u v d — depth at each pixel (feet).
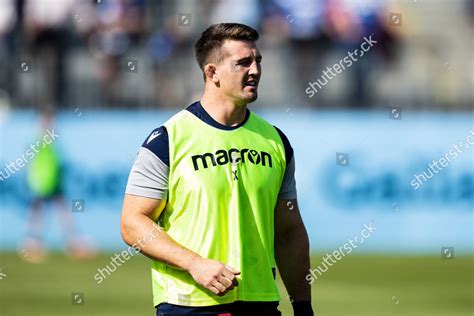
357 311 138.10
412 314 135.74
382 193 215.72
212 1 238.48
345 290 160.86
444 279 174.09
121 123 219.20
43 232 213.05
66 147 215.72
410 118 218.59
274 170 65.72
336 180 215.92
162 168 63.77
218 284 60.39
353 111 223.10
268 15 236.84
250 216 64.28
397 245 215.10
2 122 215.31
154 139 64.34
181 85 230.27
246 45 65.00
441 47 239.09
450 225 215.31
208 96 65.98
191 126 65.00
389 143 217.97
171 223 64.13
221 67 64.90
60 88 226.79
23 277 172.35
